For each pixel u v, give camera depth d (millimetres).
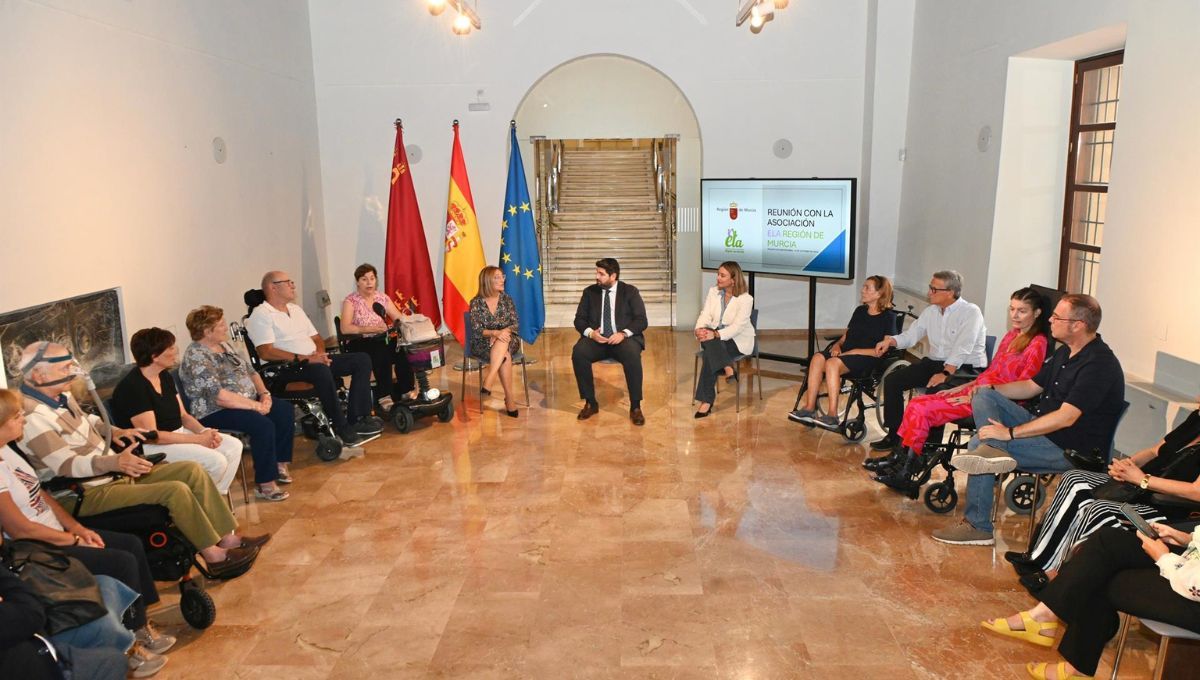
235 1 6836
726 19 8586
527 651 3264
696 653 3230
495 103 8734
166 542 3443
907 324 8078
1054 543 3459
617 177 14297
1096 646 2922
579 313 6312
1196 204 4434
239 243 6887
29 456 3408
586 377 6215
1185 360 4449
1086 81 6332
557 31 8617
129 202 5281
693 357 8195
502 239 8164
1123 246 5070
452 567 3967
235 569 3814
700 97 8742
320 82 8672
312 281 8562
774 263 7680
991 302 6848
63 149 4641
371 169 8836
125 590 3059
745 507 4613
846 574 3850
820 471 5156
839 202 7156
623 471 5180
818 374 5832
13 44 4262
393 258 8070
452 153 8141
